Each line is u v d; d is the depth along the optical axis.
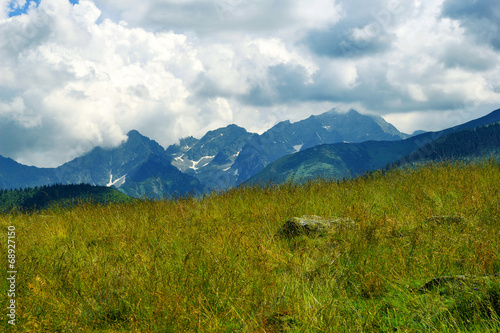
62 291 4.58
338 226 6.02
